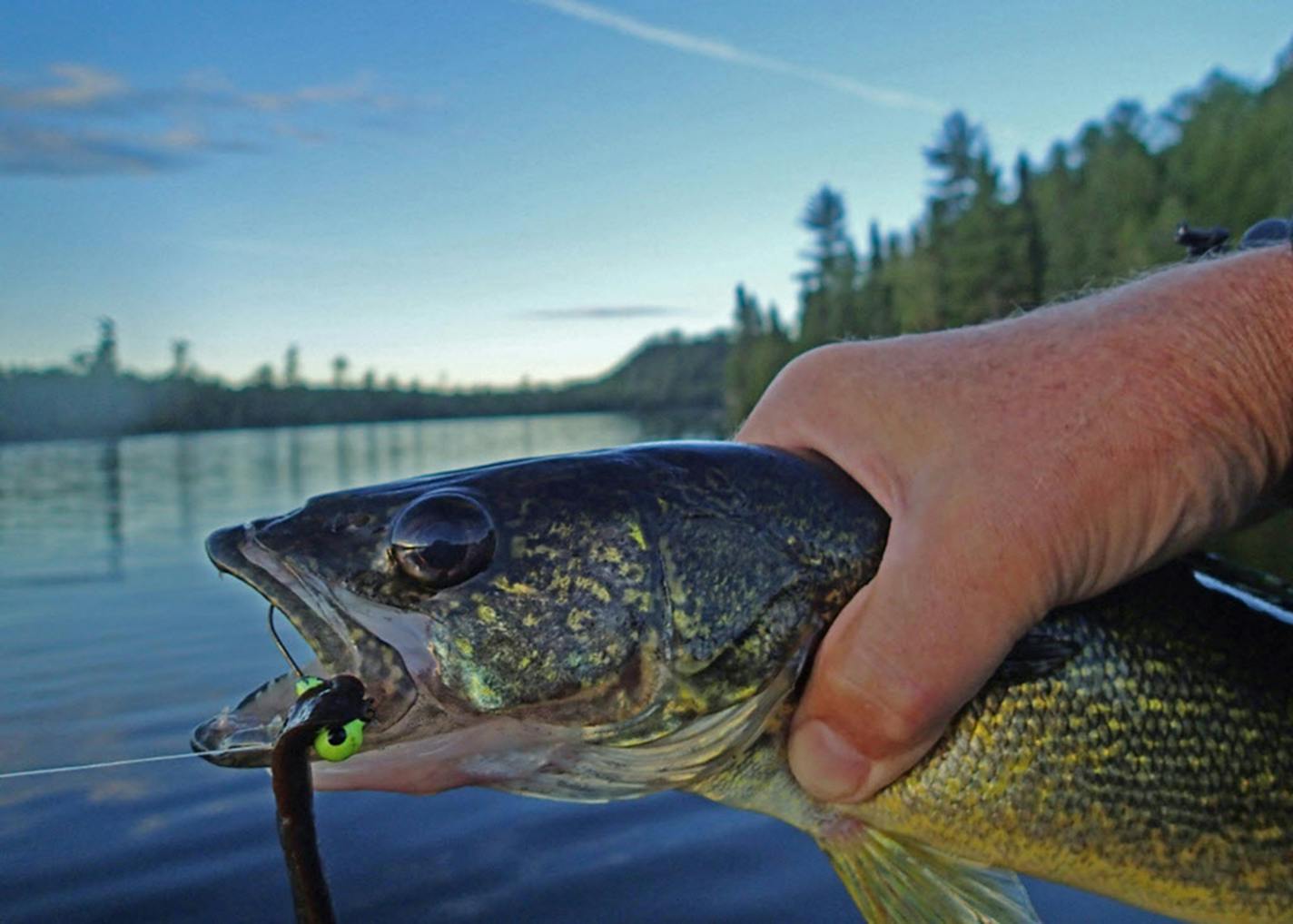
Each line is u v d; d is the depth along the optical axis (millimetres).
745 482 221
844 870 236
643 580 211
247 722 189
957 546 189
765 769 226
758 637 215
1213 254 234
